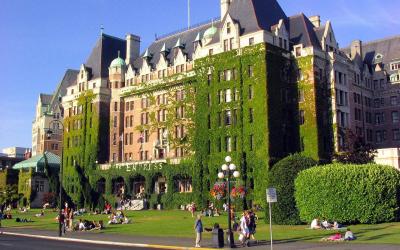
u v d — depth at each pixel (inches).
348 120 3654.0
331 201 1895.9
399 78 4404.5
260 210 3036.4
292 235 1605.6
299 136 3417.8
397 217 1951.3
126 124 4534.9
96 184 4409.5
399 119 4335.6
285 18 3841.0
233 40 3531.0
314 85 3403.1
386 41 4729.3
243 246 1379.2
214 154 3457.2
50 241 1690.5
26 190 4891.7
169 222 2359.7
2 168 6067.9
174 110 4025.6
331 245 1311.5
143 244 1485.0
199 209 3422.7
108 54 4923.7
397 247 1215.6
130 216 2896.2
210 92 3585.1
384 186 1911.9
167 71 4168.3
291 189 2001.7
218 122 3491.6
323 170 1929.1
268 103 3245.6
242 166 3262.8
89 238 1733.5
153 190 3929.6
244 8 3666.3
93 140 4552.2
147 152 4252.0
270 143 3189.0
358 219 1889.8
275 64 3383.4
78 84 4889.3
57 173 4392.2
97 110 4596.5
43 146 6254.9
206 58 3646.7
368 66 4630.9
